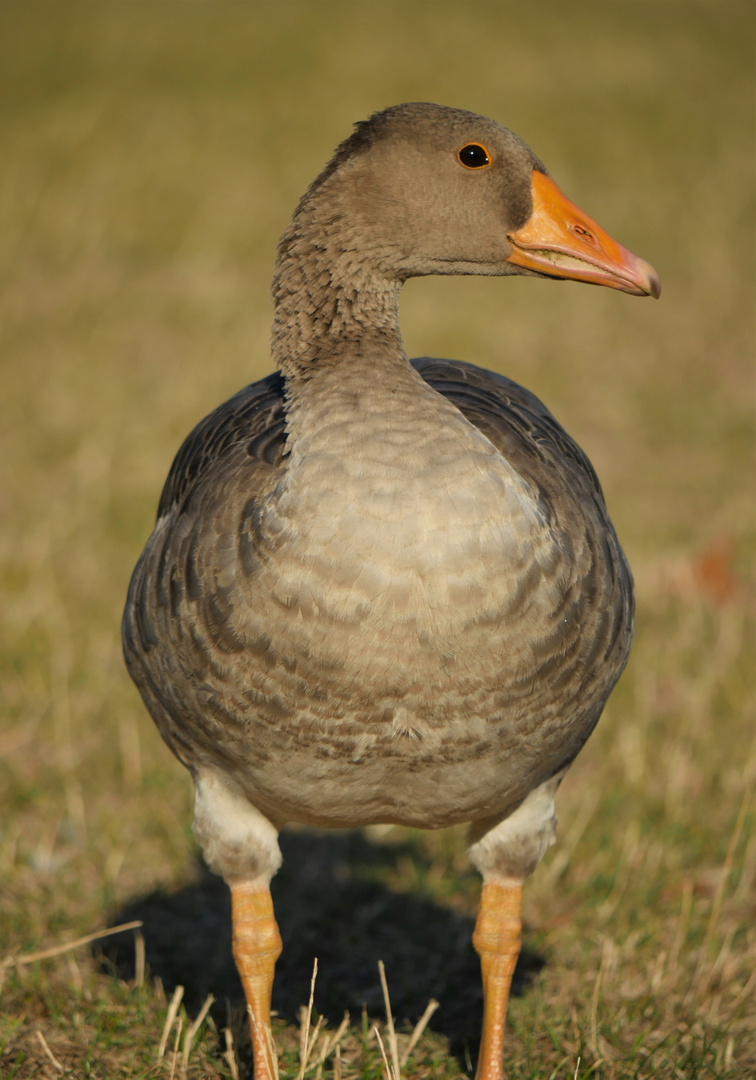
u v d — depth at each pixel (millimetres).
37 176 29578
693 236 27297
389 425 5227
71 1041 6891
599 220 27750
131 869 8945
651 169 31562
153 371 19578
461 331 21594
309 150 32000
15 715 10766
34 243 25812
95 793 9805
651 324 23250
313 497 5129
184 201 28469
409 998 7594
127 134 32812
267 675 5273
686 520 15062
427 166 6137
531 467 5918
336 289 6047
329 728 5316
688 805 9539
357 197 6109
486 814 6082
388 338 6047
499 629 5160
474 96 36250
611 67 40531
